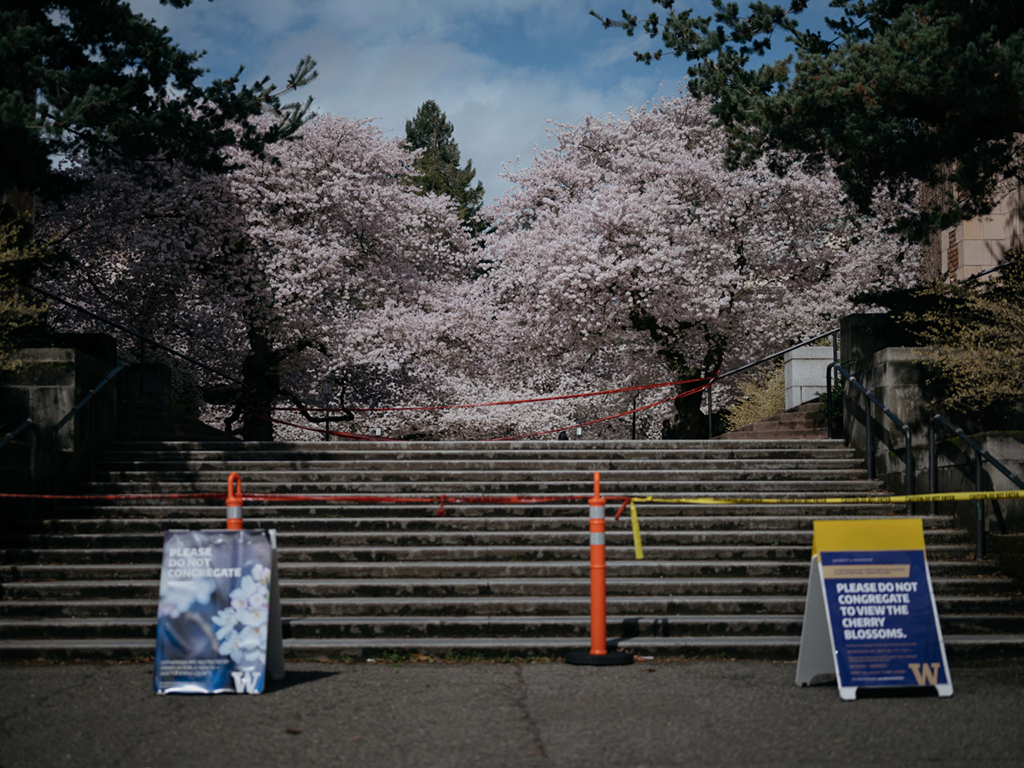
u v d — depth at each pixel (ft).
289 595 29.17
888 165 39.32
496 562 31.55
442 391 90.79
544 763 15.52
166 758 15.87
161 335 86.12
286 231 81.87
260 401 84.07
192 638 20.89
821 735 17.26
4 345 38.22
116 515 35.88
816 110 38.55
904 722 18.22
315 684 21.74
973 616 27.22
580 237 83.76
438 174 191.52
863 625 20.72
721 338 85.92
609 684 21.68
